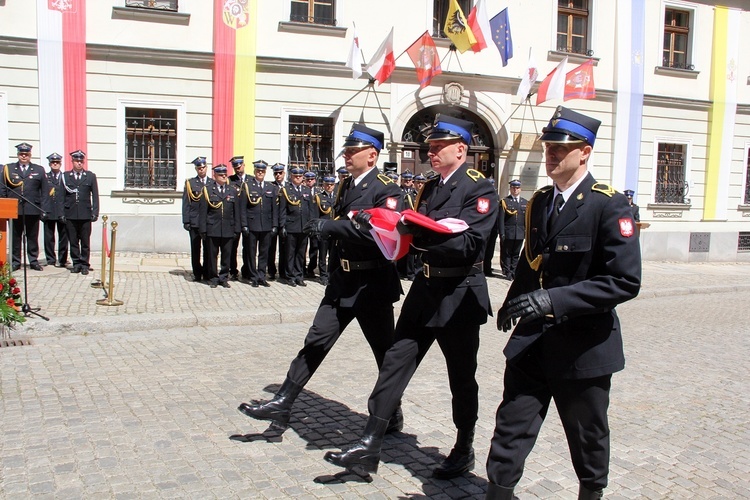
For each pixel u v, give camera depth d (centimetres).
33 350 659
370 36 1424
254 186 1070
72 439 430
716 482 406
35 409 486
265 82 1354
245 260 1120
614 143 1689
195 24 1306
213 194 1024
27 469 384
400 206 435
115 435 440
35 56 1212
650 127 1738
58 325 728
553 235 304
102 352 662
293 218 1087
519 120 1575
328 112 1400
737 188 1869
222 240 1031
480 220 374
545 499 375
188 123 1315
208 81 1322
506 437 302
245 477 383
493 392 576
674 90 1767
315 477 387
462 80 1502
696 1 1770
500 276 1343
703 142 1814
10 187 1052
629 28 1677
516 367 311
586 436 300
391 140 1457
